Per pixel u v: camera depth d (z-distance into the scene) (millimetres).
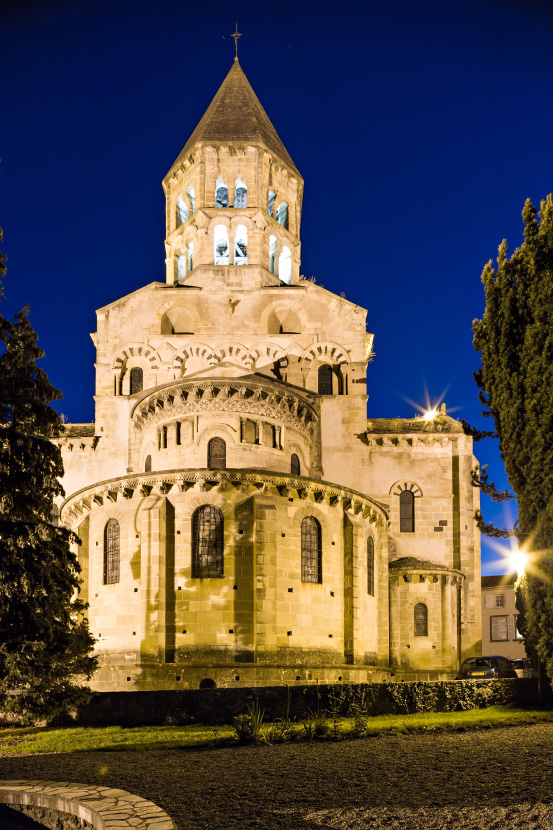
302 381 52156
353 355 52438
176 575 34125
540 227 29484
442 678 45438
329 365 53031
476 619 48531
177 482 34875
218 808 13758
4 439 26812
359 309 53062
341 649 36344
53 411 28812
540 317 28234
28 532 25719
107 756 19547
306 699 25156
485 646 76312
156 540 34062
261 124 57594
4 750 21688
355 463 50844
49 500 27891
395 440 51062
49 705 25016
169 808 13773
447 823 12680
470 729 22625
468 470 50719
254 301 53219
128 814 12633
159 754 19531
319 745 20297
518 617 28938
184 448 41031
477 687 27453
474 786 14789
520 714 24922
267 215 55438
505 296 29484
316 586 35719
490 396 30328
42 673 24891
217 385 40938
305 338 52688
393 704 26594
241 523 34375
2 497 26422
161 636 33188
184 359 52312
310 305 53188
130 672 33219
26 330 28578
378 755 18359
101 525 36969
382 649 41250
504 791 14352
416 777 15719
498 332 29891
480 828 12406
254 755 18891
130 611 34344
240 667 32656
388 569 44000
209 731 23219
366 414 51656
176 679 32688
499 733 21547
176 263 57781
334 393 52500
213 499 34562
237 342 52500
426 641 46156
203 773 16672
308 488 36156
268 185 56406
